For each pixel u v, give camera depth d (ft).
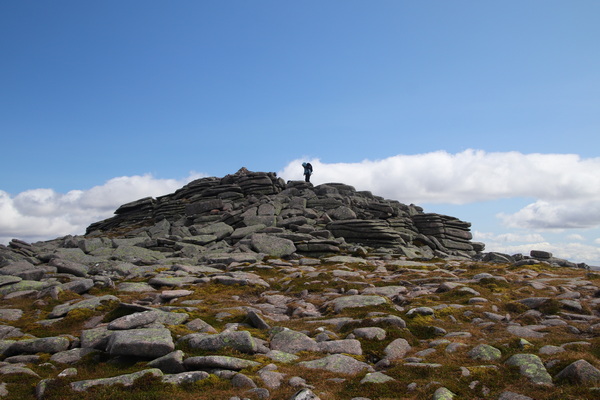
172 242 175.11
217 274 116.88
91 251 168.96
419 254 176.45
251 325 73.10
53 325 74.90
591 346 55.77
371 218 215.10
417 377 50.31
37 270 115.24
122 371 53.06
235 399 44.42
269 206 215.10
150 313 69.82
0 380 50.88
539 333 65.10
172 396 45.44
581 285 97.50
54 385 48.62
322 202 231.50
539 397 43.65
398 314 76.54
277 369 52.06
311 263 139.44
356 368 53.42
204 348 57.77
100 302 84.94
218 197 260.42
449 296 91.35
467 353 56.95
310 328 69.97
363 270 129.18
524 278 110.11
